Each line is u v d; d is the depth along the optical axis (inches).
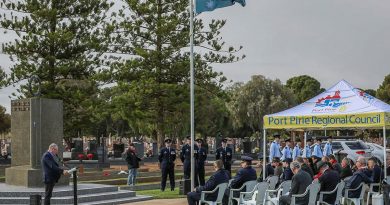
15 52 1625.2
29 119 804.0
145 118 1822.1
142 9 1737.2
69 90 1684.3
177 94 1797.5
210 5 794.8
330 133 2299.5
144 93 1749.5
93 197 769.6
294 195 534.0
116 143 2176.4
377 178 655.8
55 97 1640.0
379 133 2549.2
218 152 1007.0
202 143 913.5
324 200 561.6
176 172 1385.3
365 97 829.2
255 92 2652.6
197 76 1803.6
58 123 828.6
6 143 2198.6
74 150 1777.8
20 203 724.0
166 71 1819.6
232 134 2972.4
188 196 588.7
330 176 565.0
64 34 1610.5
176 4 1790.1
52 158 650.8
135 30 1763.0
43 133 807.1
